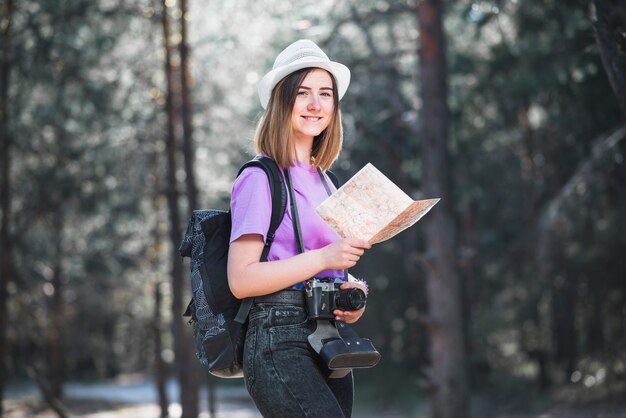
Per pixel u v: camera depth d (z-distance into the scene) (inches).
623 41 187.6
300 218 118.0
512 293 1171.3
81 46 676.1
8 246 702.5
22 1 650.2
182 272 560.7
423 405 1067.3
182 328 552.4
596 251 820.0
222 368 115.7
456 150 848.3
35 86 709.9
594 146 765.3
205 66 625.0
